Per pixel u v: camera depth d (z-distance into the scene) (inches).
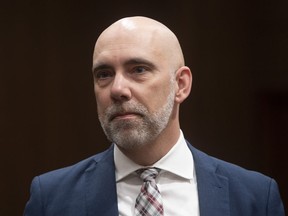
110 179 165.3
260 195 168.2
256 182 170.6
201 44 353.7
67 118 344.8
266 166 352.2
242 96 354.6
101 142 347.3
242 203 164.9
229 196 165.2
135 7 347.6
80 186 167.3
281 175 351.6
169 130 163.9
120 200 162.7
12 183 335.9
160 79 157.8
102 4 346.9
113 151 171.5
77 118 346.0
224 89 354.3
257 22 355.9
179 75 166.2
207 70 353.7
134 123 153.6
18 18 340.5
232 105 354.3
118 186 165.0
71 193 166.6
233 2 356.5
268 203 167.8
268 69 354.6
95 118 347.3
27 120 339.9
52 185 169.8
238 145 353.1
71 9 346.6
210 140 352.8
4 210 333.4
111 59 156.3
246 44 355.9
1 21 337.7
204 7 354.6
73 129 345.4
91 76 346.9
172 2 350.3
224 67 354.9
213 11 355.3
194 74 353.1
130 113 154.2
